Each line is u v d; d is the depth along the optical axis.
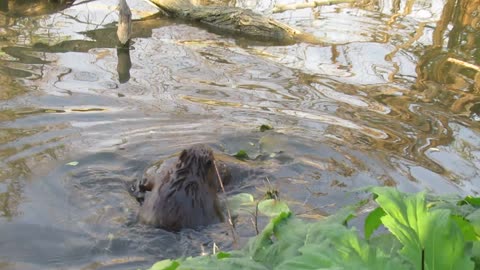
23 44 11.12
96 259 5.32
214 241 5.68
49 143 7.50
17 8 13.27
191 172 6.18
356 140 8.15
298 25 13.37
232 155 7.55
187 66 10.55
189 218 5.95
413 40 12.68
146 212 6.05
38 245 5.48
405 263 2.40
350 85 10.16
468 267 2.42
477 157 7.85
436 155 7.84
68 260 5.29
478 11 14.86
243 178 7.04
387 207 2.58
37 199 6.28
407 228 2.50
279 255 2.79
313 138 8.11
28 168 6.88
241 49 11.69
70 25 12.39
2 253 5.34
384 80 10.47
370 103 9.46
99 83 9.56
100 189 6.59
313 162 7.48
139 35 12.13
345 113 9.02
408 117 9.05
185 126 8.27
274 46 11.98
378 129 8.55
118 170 7.02
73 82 9.52
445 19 14.20
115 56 10.85
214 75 10.20
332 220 2.99
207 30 12.73
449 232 2.48
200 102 9.09
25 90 9.08
